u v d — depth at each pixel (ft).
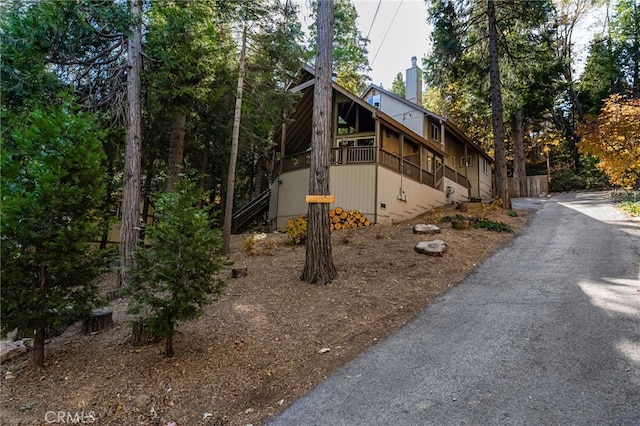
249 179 89.66
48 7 18.58
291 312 17.65
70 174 12.03
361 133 51.01
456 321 16.08
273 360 13.26
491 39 50.01
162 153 48.39
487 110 66.59
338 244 32.04
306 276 21.95
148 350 13.57
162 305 12.17
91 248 12.55
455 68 55.77
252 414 10.35
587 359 11.85
